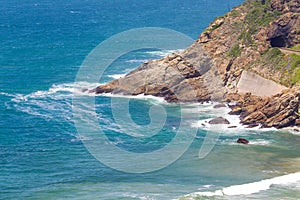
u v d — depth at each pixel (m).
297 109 120.88
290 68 135.38
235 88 138.50
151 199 81.38
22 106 135.00
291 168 96.50
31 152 103.62
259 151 105.00
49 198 83.56
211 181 88.81
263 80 136.25
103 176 90.69
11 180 90.56
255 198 83.62
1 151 104.12
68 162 97.94
